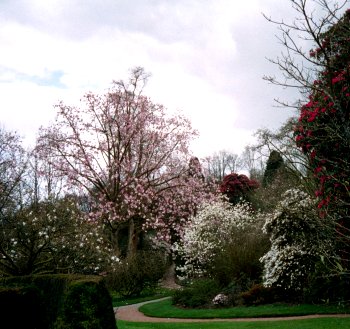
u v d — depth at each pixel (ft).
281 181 73.87
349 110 21.85
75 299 19.29
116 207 79.30
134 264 74.90
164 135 83.97
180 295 57.31
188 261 73.92
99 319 19.33
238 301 50.31
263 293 47.91
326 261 29.14
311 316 36.96
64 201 48.75
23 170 66.85
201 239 72.02
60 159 78.28
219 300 50.78
